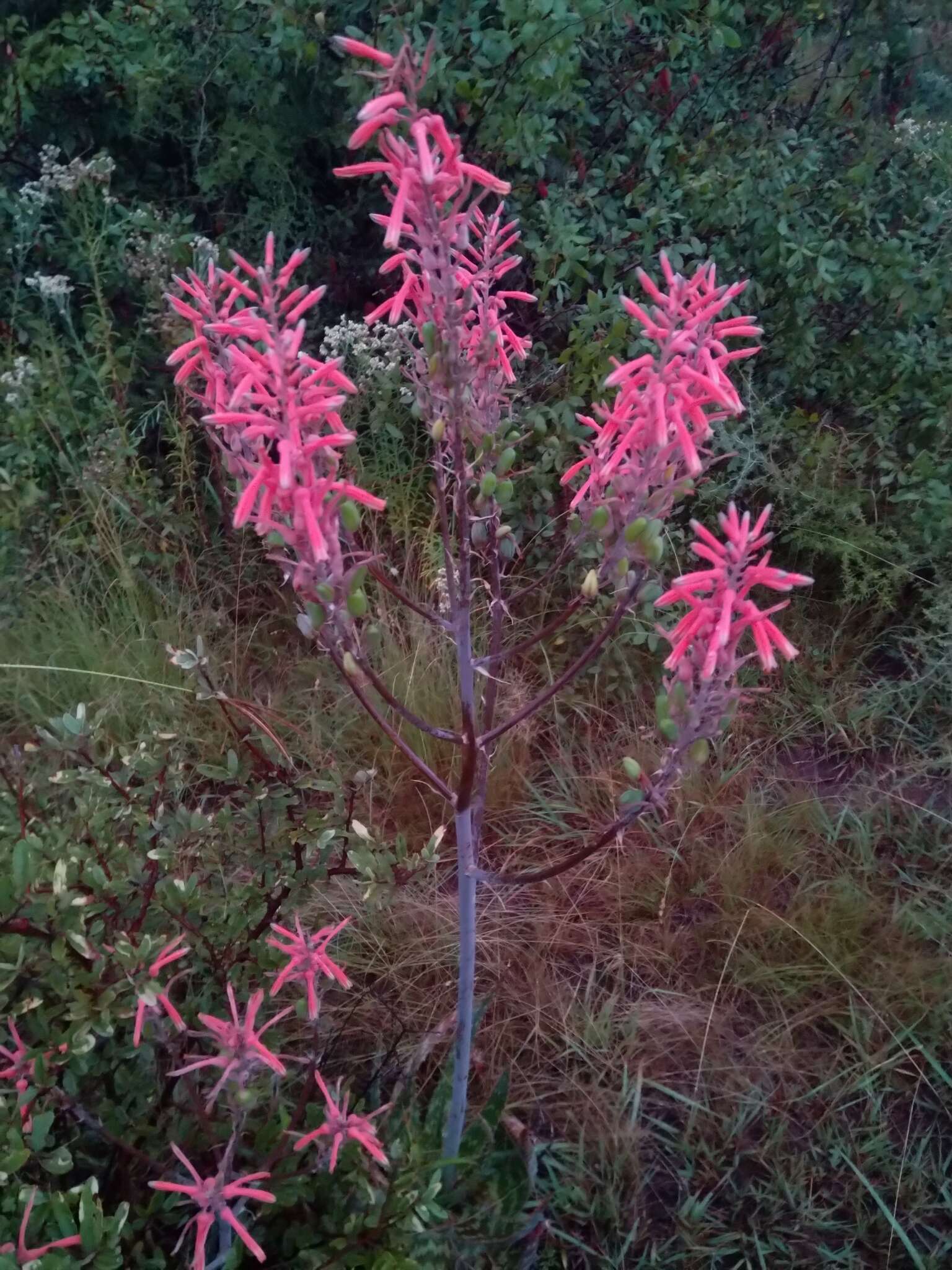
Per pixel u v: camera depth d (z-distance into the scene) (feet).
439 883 9.22
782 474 11.83
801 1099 7.90
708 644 3.87
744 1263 6.98
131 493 11.21
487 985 8.37
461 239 3.75
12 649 10.66
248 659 11.02
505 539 4.92
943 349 12.84
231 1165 4.54
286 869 6.20
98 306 11.94
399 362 10.52
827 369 13.53
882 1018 8.34
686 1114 7.79
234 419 3.45
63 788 6.15
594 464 4.43
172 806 6.99
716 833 9.95
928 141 14.05
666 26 12.56
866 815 10.12
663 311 3.74
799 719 11.21
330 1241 5.04
